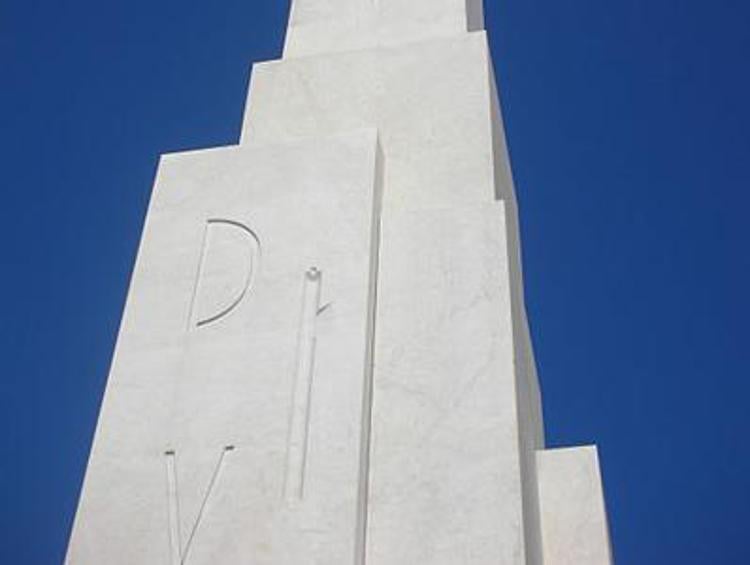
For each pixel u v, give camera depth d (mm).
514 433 7172
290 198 8594
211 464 7090
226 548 6672
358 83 10477
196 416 7355
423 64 10500
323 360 7488
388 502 7023
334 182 8656
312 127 10211
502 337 7719
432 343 7797
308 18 11805
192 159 9117
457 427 7297
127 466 7184
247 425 7234
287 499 6824
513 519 6758
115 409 7504
